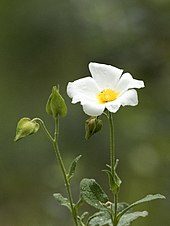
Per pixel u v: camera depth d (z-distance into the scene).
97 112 0.52
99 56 1.05
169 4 1.01
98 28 1.05
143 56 1.01
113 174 0.52
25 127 0.54
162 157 1.04
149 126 1.03
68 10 1.12
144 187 1.08
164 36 1.01
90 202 0.53
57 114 0.53
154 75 1.02
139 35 1.01
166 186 1.03
